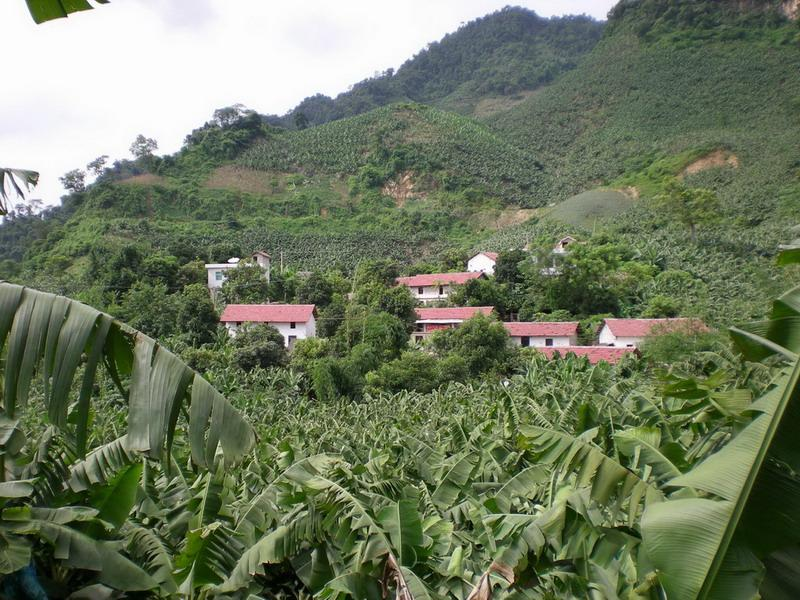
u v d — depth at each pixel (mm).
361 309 42969
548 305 49906
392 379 33562
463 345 35719
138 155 100938
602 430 6906
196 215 86500
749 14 146875
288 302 52156
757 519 3117
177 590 4480
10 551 3486
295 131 135875
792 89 106562
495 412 14617
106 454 4723
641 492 4332
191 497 6074
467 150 121000
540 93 173625
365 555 4406
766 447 3191
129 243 56250
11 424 3857
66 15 3533
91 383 3326
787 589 3236
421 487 7934
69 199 81812
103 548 3988
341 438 14820
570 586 4441
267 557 4723
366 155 118938
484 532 6520
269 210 94125
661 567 3254
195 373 3570
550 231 73688
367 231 84938
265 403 28594
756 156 79750
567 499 4527
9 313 3410
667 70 139125
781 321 3885
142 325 39844
